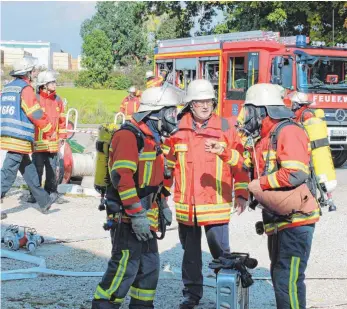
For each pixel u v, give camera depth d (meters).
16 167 8.87
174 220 8.72
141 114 4.39
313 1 27.48
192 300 5.23
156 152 4.47
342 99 14.91
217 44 15.81
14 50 59.50
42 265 6.51
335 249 7.51
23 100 8.67
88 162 11.52
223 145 4.99
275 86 4.61
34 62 8.85
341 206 10.21
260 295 5.70
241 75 15.26
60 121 9.84
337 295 5.78
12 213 9.22
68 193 10.71
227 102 15.55
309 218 4.44
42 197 9.12
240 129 4.68
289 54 14.49
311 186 4.56
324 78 14.88
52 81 9.52
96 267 6.52
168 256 6.99
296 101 6.54
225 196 5.09
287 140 4.34
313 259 7.06
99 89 59.62
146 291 4.60
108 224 4.44
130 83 62.56
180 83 17.59
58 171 9.82
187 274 5.25
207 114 5.01
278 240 4.50
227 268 4.50
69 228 8.30
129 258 4.39
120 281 4.38
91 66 62.84
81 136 19.95
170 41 18.03
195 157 5.04
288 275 4.45
